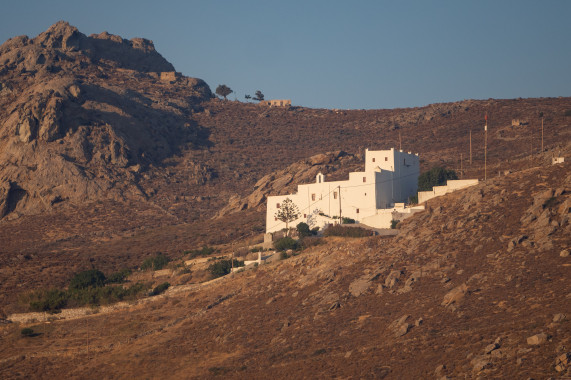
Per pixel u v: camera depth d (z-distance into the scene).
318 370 95.12
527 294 99.75
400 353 92.75
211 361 112.75
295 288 138.88
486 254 119.50
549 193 129.88
